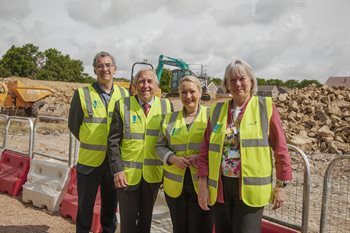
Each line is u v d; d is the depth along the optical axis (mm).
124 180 3574
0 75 76875
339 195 6859
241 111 2926
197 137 3336
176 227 3457
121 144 3717
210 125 3076
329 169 3373
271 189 2879
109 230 4352
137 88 3725
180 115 3496
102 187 4285
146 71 3686
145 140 3674
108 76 4105
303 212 3510
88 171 4098
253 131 2820
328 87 16797
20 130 14242
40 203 5551
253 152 2801
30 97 19734
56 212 5402
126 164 3641
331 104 15047
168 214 5086
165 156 3385
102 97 4168
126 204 3625
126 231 3648
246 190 2787
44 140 12789
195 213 3352
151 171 3678
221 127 2947
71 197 5277
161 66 28500
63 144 12195
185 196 3391
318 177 8289
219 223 3008
